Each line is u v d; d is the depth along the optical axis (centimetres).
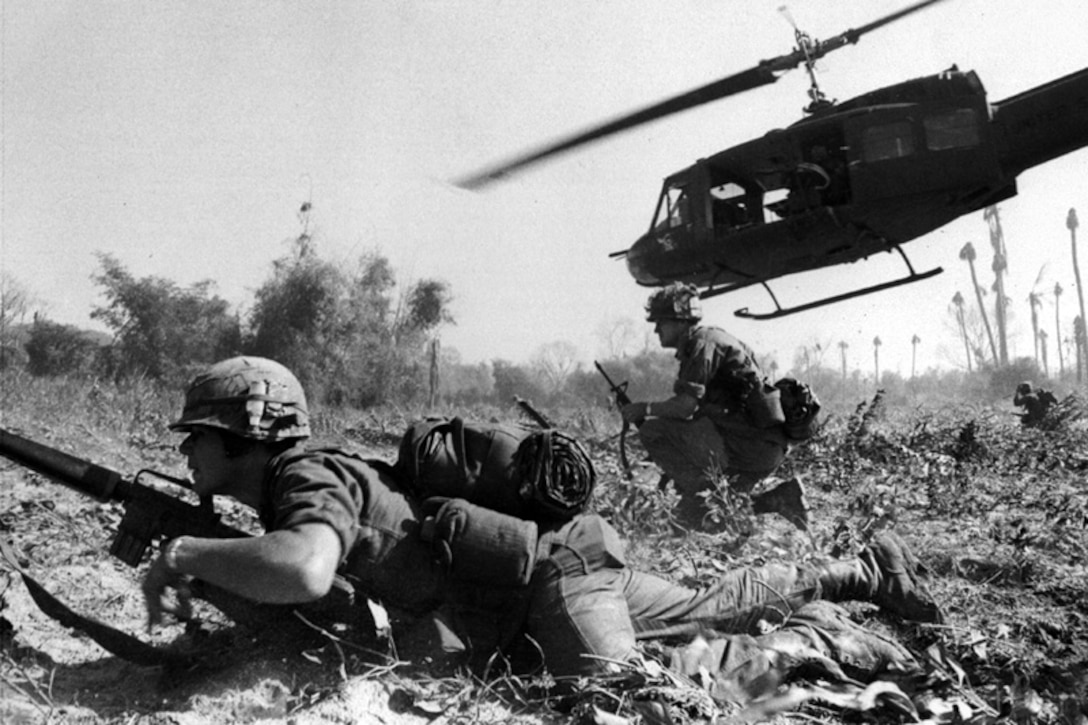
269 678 282
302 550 254
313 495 271
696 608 313
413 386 2483
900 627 351
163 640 319
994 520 554
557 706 278
